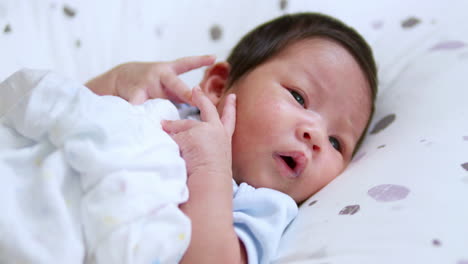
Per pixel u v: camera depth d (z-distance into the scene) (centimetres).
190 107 102
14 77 65
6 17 114
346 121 99
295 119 88
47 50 116
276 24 111
